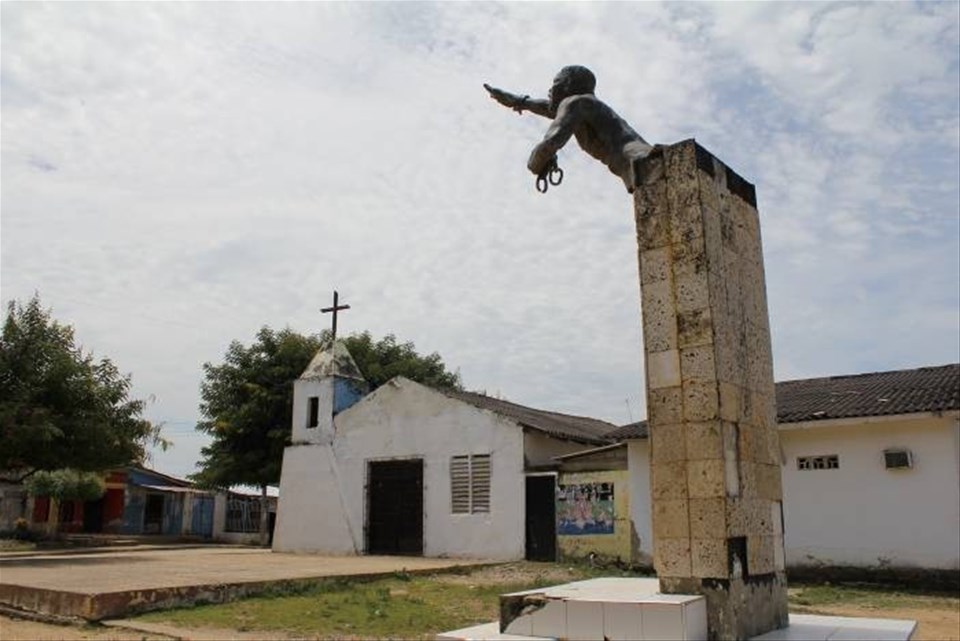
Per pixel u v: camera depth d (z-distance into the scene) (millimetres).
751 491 7129
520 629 6652
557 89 8484
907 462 15523
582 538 19250
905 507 15555
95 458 17859
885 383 18547
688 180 7383
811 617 7961
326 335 31047
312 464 24219
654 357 7328
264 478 29562
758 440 7453
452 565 17531
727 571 6551
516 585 14492
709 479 6793
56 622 9625
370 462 23125
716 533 6664
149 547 27031
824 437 16734
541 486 20250
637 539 18375
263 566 15961
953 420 15289
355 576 14055
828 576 16156
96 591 9883
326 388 24625
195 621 9594
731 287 7539
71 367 17484
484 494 20906
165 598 10359
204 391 30875
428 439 22141
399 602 11773
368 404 23531
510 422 20844
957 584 14750
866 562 15789
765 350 7988
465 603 11875
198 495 37531
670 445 7086
